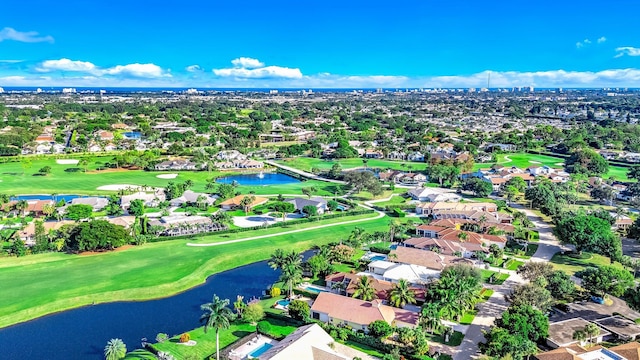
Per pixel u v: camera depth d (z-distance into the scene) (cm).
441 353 9644
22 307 11275
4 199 19112
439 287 10944
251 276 13962
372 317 10556
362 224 18712
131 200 19888
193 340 10106
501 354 9031
